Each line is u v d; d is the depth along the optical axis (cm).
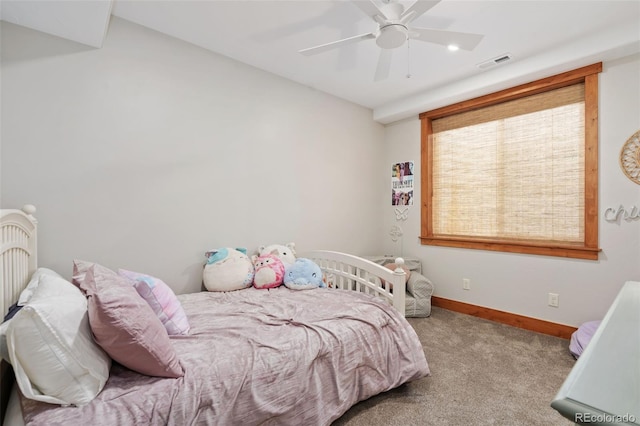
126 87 211
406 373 181
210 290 232
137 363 111
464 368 214
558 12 201
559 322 268
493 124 318
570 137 270
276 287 244
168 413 104
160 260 226
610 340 79
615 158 240
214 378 119
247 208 273
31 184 180
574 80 260
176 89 232
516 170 303
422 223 367
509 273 298
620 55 232
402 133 388
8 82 173
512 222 306
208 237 249
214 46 244
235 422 118
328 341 156
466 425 158
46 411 94
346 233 361
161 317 148
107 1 155
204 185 247
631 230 234
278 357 137
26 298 132
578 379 61
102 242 203
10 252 143
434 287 358
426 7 154
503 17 206
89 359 102
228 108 260
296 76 298
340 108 354
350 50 250
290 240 305
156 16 206
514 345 251
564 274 265
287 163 303
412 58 263
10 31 173
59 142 188
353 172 369
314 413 142
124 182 210
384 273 211
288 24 215
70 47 191
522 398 180
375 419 162
